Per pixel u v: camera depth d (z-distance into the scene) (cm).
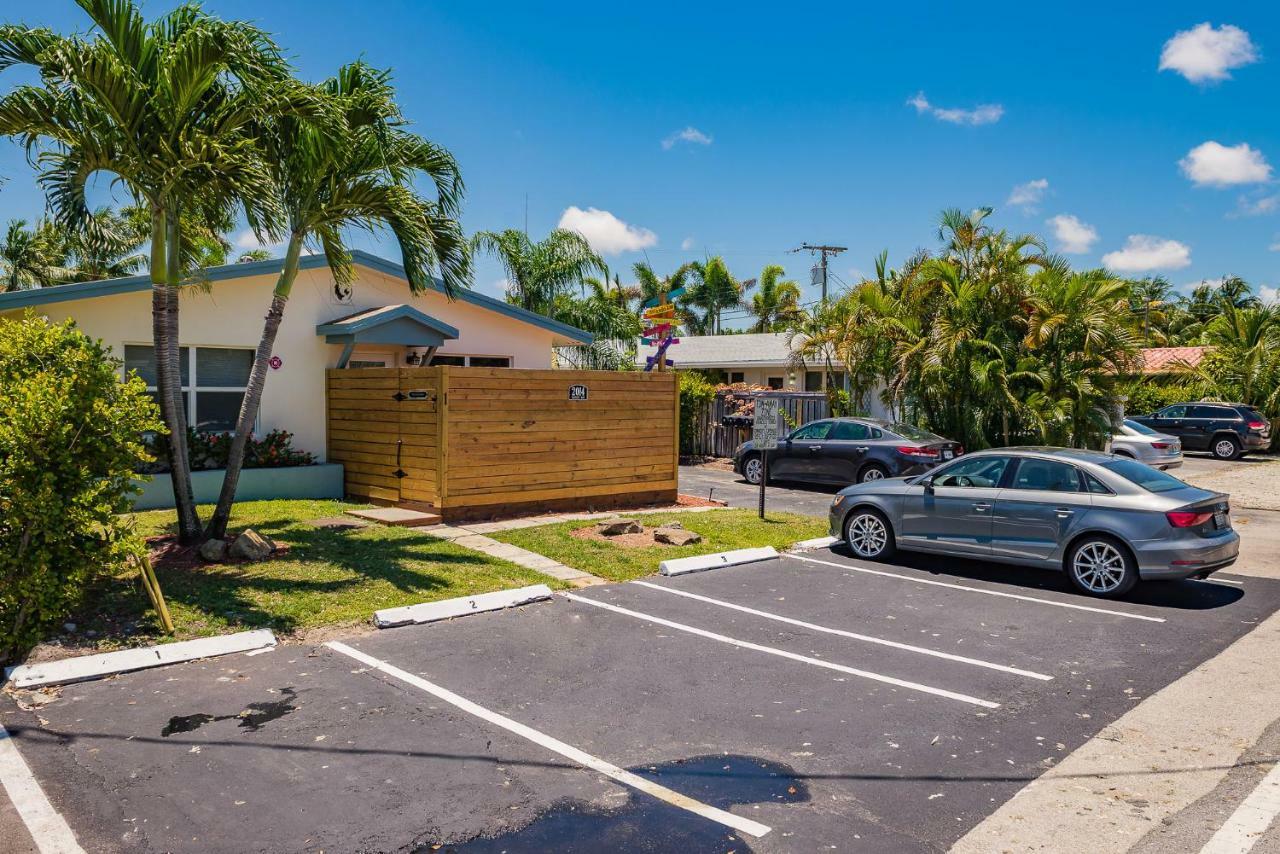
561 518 1248
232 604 745
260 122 910
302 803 432
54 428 629
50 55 768
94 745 494
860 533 1069
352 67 953
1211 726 548
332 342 1388
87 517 639
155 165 850
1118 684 626
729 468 2180
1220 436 2695
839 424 1711
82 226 888
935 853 396
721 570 993
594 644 707
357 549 962
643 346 3644
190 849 388
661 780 466
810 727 541
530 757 491
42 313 1134
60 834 398
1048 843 405
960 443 1839
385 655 664
